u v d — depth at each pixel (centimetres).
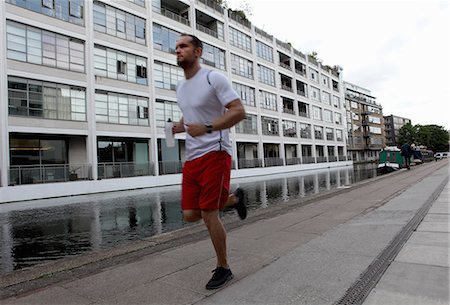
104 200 1505
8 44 1775
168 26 2728
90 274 328
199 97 266
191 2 3002
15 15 1797
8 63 1758
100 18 2252
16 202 1584
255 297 246
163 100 2652
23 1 1845
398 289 245
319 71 5403
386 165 2942
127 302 251
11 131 1747
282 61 4784
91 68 2127
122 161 2448
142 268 332
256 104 3753
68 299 263
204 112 269
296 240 412
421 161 3481
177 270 320
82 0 2134
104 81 2216
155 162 2431
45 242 672
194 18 3017
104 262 370
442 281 254
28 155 1977
